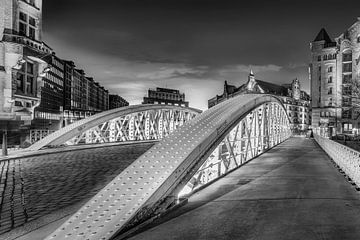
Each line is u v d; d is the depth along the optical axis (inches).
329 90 3206.2
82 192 408.2
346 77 3093.0
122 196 256.2
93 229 217.3
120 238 214.5
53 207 336.8
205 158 347.9
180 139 348.5
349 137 2112.5
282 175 490.0
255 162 655.8
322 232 225.8
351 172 441.7
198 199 327.9
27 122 1124.5
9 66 996.6
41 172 549.6
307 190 373.7
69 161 693.3
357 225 241.1
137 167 296.2
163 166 294.4
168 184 277.1
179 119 1692.9
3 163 647.1
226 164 491.2
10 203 351.6
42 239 241.3
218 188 384.5
